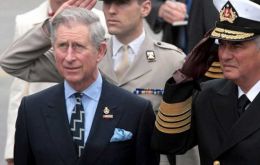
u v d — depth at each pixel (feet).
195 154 65.31
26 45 60.75
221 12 50.90
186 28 88.07
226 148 50.80
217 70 55.98
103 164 53.57
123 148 53.88
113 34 63.82
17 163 55.26
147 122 54.39
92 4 59.57
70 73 52.85
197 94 53.57
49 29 60.08
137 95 59.47
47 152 53.78
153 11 93.15
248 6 49.83
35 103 54.80
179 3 88.07
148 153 54.75
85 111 54.29
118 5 62.95
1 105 121.08
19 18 71.56
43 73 62.34
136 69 64.18
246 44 49.49
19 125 55.01
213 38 50.98
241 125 50.44
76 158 53.52
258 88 50.85
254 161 49.93
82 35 52.34
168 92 52.49
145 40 64.95
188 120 53.26
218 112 52.03
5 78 132.46
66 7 56.34
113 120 54.03
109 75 64.03
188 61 52.29
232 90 51.98
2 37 154.92
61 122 54.03
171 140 53.26
